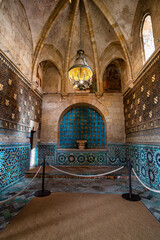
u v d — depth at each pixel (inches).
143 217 117.0
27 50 250.8
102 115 341.7
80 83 208.1
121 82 345.4
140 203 143.2
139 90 236.2
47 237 93.0
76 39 311.3
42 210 128.3
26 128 248.7
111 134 321.4
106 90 340.8
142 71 220.2
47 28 261.0
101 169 272.4
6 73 185.2
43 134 323.6
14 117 205.9
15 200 148.5
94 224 107.3
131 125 277.7
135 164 251.9
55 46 306.5
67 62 319.0
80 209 130.6
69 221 111.2
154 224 107.3
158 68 175.2
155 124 183.0
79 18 279.4
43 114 331.9
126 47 267.3
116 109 331.9
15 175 206.4
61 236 93.9
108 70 353.1
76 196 160.1
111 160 311.0
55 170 258.7
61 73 324.5
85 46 324.2
